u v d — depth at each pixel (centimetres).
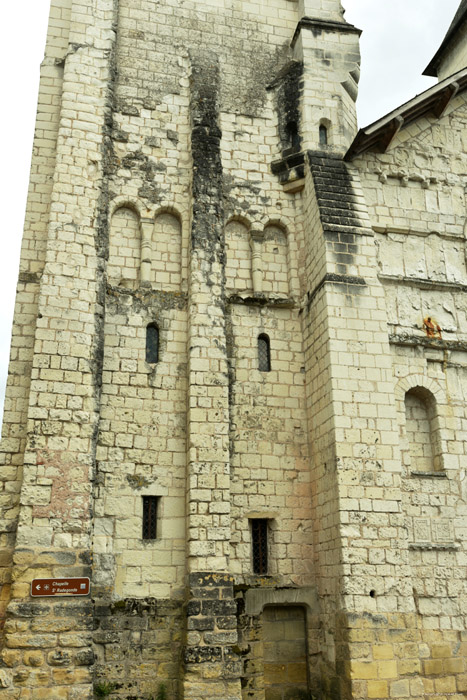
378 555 1628
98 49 2002
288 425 1869
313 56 2203
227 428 1728
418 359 1916
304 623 1731
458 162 2184
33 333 1745
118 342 1808
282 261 2041
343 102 2177
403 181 2089
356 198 1989
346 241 1898
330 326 1795
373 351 1803
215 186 1972
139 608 1605
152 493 1703
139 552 1650
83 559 1525
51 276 1723
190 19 2216
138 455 1725
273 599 1702
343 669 1558
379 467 1700
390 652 1556
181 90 2116
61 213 1792
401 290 1983
